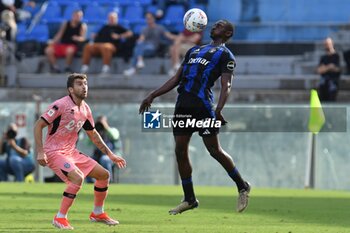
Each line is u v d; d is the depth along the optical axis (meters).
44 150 29.45
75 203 41.28
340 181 61.81
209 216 35.44
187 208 31.28
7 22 78.19
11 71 76.81
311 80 75.19
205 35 82.12
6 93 72.94
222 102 30.27
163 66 77.38
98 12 85.56
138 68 76.62
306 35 82.00
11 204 40.06
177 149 30.94
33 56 79.44
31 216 33.81
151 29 77.81
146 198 45.94
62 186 54.91
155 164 62.78
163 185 61.09
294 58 78.12
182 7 84.00
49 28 84.44
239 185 31.14
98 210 30.66
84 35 79.06
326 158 61.94
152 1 85.62
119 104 63.16
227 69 30.45
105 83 75.75
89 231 27.66
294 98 72.25
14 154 61.19
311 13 84.56
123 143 63.12
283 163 62.44
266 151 62.59
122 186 58.09
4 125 63.97
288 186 62.44
